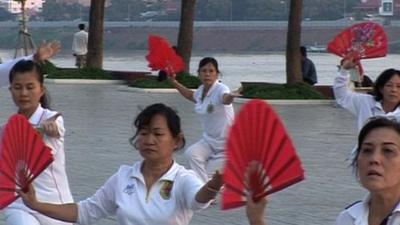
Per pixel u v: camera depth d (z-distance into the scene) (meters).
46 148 6.23
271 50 80.75
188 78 32.12
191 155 13.10
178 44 33.59
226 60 64.25
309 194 14.10
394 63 58.94
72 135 20.38
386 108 10.48
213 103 12.95
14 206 8.17
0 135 6.48
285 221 12.25
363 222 5.34
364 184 5.23
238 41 81.62
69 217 6.74
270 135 5.02
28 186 6.34
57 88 33.50
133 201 6.58
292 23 29.44
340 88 10.70
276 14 81.56
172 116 6.59
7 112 24.58
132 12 89.50
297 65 29.38
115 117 23.98
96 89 33.28
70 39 83.44
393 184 5.17
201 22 83.25
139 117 6.59
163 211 6.52
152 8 89.19
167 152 6.57
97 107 26.58
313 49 73.75
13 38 89.62
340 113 25.83
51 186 8.14
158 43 12.55
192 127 21.81
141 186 6.61
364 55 10.45
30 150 6.23
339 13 77.81
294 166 5.00
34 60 8.38
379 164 5.16
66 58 66.69
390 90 10.38
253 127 5.04
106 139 19.78
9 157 6.23
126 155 17.58
